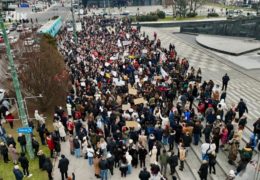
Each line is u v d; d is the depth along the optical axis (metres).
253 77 27.97
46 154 17.64
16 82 15.61
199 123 16.48
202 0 76.00
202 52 38.72
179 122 17.03
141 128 17.05
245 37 47.84
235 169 14.62
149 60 29.12
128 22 58.53
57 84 22.81
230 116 16.91
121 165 15.12
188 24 57.31
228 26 49.47
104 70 26.41
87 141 17.12
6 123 21.53
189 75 23.70
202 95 20.22
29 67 22.05
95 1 100.94
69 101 20.88
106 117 18.39
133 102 19.77
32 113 22.31
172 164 14.65
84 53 33.69
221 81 27.03
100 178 15.46
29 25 60.22
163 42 45.91
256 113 20.36
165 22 62.41
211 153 14.18
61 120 19.45
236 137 14.80
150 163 15.53
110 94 20.91
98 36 43.44
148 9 92.00
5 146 16.83
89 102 19.91
